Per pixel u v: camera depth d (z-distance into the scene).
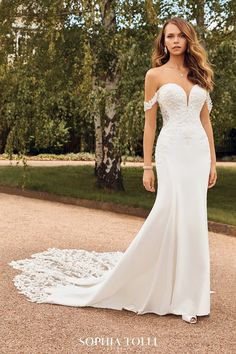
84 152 25.45
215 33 9.80
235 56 7.89
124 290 3.78
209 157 3.82
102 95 8.59
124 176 14.80
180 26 3.76
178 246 3.66
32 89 9.73
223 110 7.93
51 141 10.13
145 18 9.38
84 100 9.98
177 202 3.67
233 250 6.08
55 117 10.02
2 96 10.33
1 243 5.95
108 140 10.91
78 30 9.79
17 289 4.18
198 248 3.68
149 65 8.20
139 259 3.70
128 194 10.43
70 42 9.81
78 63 9.95
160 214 3.69
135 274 3.73
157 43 3.95
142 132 7.75
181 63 3.84
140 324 3.48
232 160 25.83
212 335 3.31
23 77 9.74
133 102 7.67
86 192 10.16
